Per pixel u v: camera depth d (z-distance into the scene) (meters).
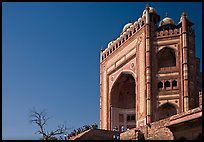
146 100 51.75
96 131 38.41
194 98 50.75
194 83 51.50
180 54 52.69
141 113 52.28
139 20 56.53
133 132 29.30
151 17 55.88
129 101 61.41
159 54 54.12
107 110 60.66
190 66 51.94
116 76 60.03
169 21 54.69
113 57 61.62
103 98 62.53
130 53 57.41
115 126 59.75
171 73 52.19
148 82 52.28
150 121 50.44
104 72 63.53
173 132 15.72
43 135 37.16
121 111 61.06
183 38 52.91
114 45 62.03
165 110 51.75
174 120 16.19
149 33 54.47
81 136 37.69
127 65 57.72
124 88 61.53
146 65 53.28
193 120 14.77
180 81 51.47
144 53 54.19
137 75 54.81
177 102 50.62
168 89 51.59
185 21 53.59
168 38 53.88
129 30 58.72
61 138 37.97
